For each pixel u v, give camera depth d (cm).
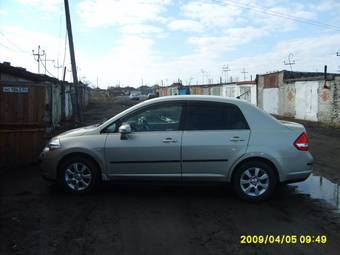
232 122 682
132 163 682
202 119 684
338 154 1217
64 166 699
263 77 3725
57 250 462
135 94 9250
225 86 4866
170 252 459
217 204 654
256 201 668
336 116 2417
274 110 3459
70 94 2933
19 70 1509
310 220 577
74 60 2106
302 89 2888
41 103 988
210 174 675
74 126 2120
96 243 484
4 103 964
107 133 695
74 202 659
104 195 704
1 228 534
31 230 528
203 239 500
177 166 675
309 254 457
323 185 797
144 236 508
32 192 722
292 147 668
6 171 909
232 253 457
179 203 659
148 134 682
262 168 668
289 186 788
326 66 2542
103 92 12788
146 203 656
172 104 694
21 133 976
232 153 668
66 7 2070
